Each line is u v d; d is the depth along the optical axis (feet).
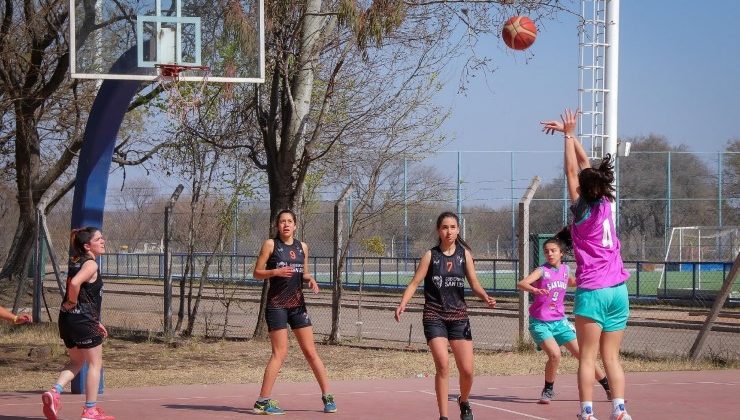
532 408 34.53
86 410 30.63
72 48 36.73
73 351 30.76
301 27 57.67
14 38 66.59
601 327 26.96
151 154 89.20
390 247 135.74
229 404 35.32
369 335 67.97
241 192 69.46
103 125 36.09
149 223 153.48
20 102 70.90
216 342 59.41
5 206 107.55
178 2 39.24
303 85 59.16
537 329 35.65
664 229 143.33
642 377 43.70
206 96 62.90
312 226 134.31
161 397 37.22
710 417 32.30
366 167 70.28
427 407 34.63
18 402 35.91
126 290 117.29
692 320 80.69
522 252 52.90
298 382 42.42
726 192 148.97
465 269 29.09
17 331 61.57
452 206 134.92
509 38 36.06
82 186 36.24
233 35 41.09
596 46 119.03
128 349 55.83
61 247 119.96
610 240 27.04
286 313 32.96
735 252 137.49
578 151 28.63
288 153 59.11
